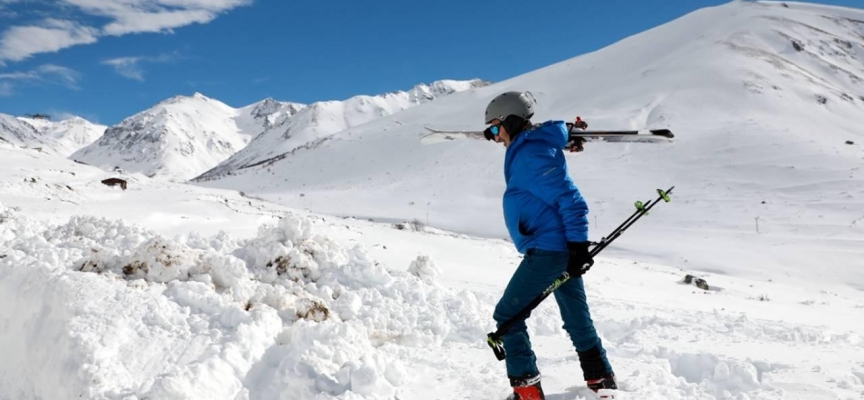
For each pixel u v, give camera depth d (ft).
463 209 229.25
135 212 79.05
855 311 52.47
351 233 79.66
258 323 13.71
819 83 373.61
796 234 151.43
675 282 72.54
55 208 73.77
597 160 253.03
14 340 14.88
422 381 13.50
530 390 11.48
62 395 11.96
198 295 15.07
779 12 531.09
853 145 240.73
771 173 214.69
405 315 18.81
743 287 82.58
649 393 11.87
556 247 11.02
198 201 101.76
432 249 69.67
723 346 16.12
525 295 11.27
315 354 12.54
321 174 367.04
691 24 508.12
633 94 363.15
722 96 329.72
